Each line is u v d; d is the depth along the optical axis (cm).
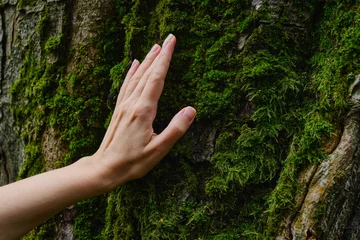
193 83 67
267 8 65
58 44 75
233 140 66
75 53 75
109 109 75
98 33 74
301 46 66
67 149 74
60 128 75
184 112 61
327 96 62
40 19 77
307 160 61
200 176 68
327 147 61
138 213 68
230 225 66
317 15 68
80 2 74
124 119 61
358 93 60
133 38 70
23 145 85
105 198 75
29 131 80
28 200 58
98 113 74
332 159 60
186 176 67
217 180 65
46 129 77
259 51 65
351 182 61
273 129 64
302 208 60
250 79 65
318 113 62
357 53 61
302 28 66
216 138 67
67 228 74
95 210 74
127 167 61
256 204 65
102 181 61
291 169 62
